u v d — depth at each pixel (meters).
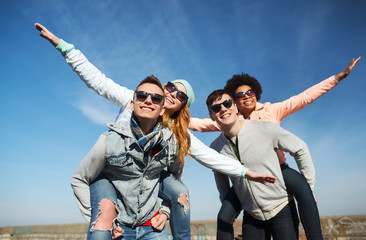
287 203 2.54
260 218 2.58
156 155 1.92
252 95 3.26
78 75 2.30
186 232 2.07
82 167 1.76
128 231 1.89
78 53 2.26
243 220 2.80
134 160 1.85
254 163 2.60
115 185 1.90
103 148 1.74
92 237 1.58
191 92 2.70
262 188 2.49
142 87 1.83
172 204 2.11
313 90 3.08
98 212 1.67
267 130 2.62
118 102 2.45
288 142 2.53
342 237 6.86
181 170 2.27
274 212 2.50
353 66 2.97
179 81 2.61
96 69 2.38
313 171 2.53
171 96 2.32
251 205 2.58
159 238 2.00
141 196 1.91
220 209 2.80
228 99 2.65
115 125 1.88
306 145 2.55
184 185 2.17
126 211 1.91
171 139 2.09
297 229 2.55
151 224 2.01
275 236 2.53
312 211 2.39
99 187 1.84
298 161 2.57
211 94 2.77
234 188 2.68
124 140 1.83
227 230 2.66
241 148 2.64
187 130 2.25
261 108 3.23
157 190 2.06
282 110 3.12
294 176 2.54
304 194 2.44
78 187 1.79
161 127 2.04
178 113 2.39
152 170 1.96
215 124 3.30
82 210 1.79
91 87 2.36
